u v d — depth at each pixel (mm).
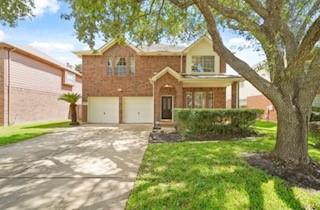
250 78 7059
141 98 21672
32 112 22406
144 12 10711
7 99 19328
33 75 22594
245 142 10133
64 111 28281
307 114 6926
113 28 10016
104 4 8352
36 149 9562
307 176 6016
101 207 4426
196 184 5332
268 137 11688
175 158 7629
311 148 9414
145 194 4922
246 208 4418
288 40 7129
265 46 7223
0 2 8922
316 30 5770
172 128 16750
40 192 5102
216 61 20438
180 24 12133
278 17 7055
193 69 20641
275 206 4562
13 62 20047
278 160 6941
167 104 21094
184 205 4461
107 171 6539
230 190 5023
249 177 5758
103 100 21922
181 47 22359
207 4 7195
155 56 21391
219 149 8719
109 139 12094
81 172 6461
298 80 6984
